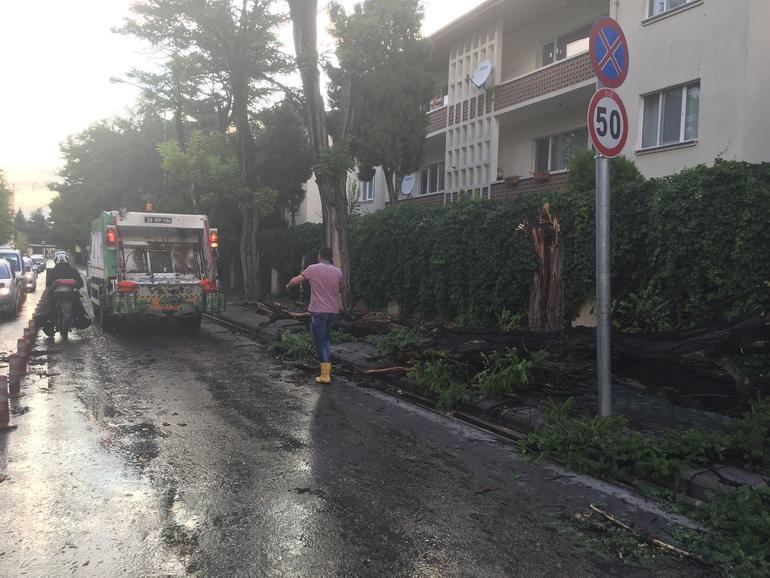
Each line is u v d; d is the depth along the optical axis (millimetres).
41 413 6598
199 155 18750
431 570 3441
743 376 5812
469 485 4793
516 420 6371
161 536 3783
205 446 5559
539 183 16141
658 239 7902
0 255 21297
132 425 6188
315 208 29109
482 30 18312
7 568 3381
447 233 12156
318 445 5684
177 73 20078
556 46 17125
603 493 4691
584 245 9242
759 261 6867
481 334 7938
